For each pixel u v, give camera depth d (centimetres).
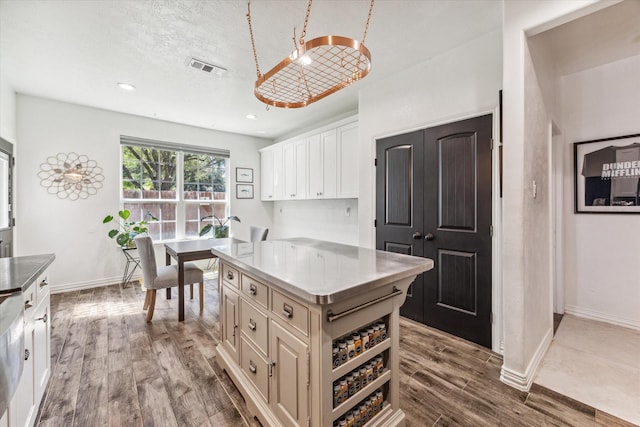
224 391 178
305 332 121
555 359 209
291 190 465
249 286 164
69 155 370
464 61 237
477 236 235
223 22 206
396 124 289
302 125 473
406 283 150
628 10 173
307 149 427
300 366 124
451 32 221
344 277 125
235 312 182
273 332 142
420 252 274
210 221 501
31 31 215
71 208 373
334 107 386
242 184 534
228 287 192
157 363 208
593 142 271
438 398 170
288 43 232
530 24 169
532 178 191
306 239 259
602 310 271
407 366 204
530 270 189
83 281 383
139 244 278
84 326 269
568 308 291
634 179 252
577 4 152
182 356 218
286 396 134
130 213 415
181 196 469
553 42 215
